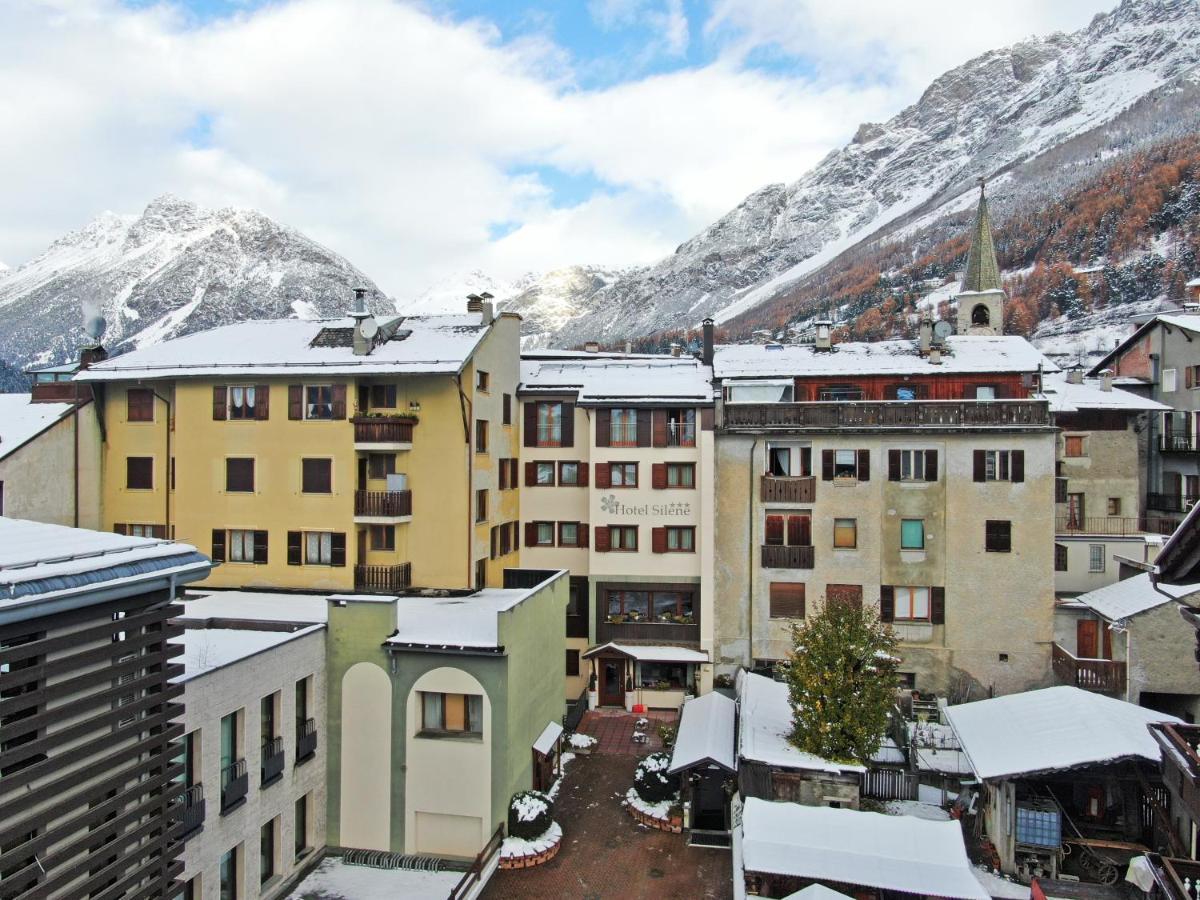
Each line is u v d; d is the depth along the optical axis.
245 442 36.25
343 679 26.03
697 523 38.47
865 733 25.75
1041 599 35.34
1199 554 12.67
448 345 36.25
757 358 44.50
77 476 36.84
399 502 35.06
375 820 25.77
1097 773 24.44
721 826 26.98
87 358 38.88
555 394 41.56
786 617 37.19
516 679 26.47
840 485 36.78
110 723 14.29
